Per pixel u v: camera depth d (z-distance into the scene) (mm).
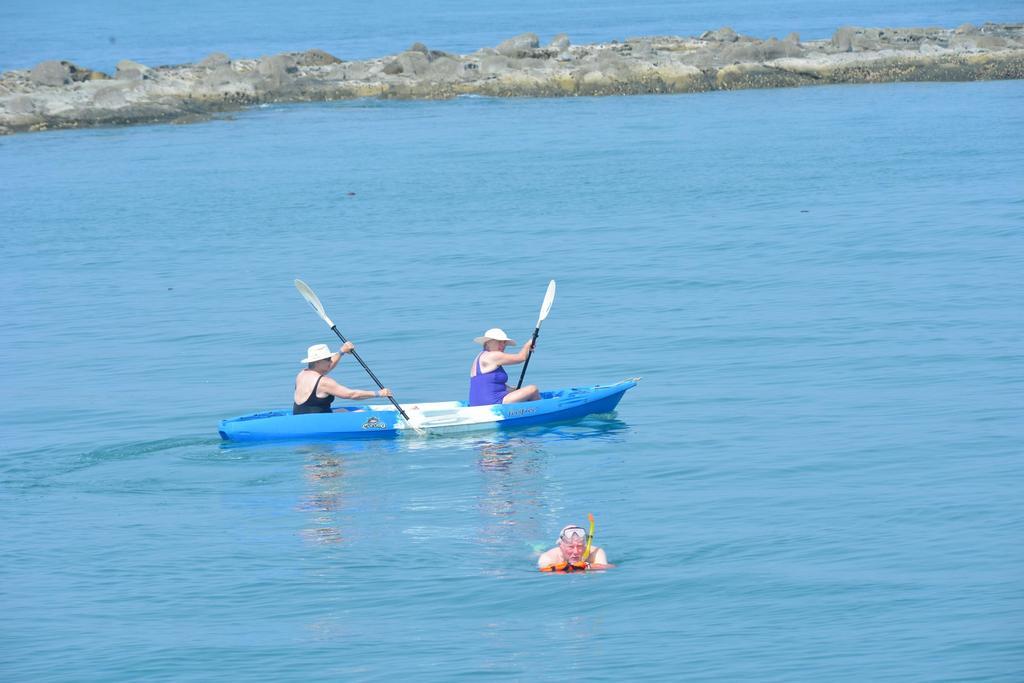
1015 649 19750
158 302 53781
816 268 55719
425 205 77812
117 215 77625
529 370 40844
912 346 41625
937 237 61281
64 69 139750
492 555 24859
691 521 26359
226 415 36594
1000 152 89250
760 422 33938
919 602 21703
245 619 22078
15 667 20328
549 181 85438
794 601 22000
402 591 23125
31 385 41000
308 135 116875
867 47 152250
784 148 96812
